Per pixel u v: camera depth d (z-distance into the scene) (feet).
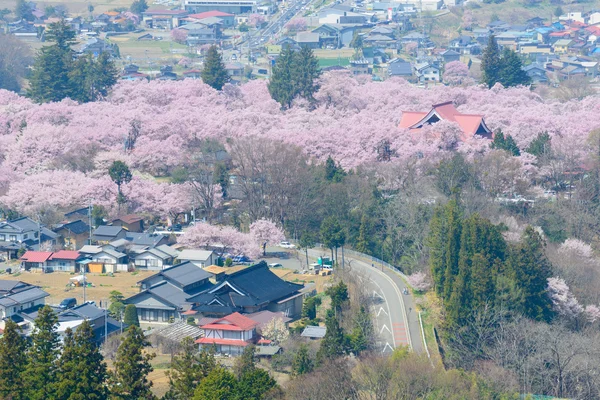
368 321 448.65
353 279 503.20
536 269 468.34
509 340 430.20
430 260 504.02
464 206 583.99
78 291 517.96
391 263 557.33
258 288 481.87
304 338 442.09
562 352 418.10
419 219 572.10
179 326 462.19
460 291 453.99
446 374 375.45
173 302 480.64
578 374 409.49
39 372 348.18
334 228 545.03
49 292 516.32
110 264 558.56
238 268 550.77
